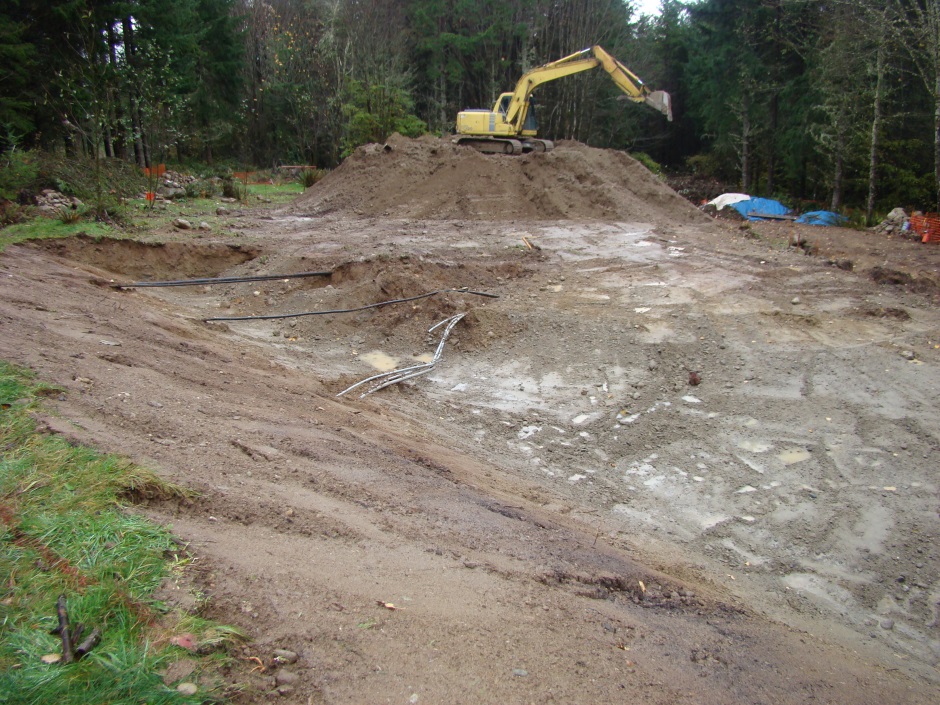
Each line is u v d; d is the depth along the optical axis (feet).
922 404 23.84
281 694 7.41
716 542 18.99
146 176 65.31
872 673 13.62
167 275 38.91
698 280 36.58
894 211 60.59
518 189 60.23
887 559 18.06
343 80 116.67
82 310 23.82
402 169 63.77
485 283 37.29
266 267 39.34
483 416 25.50
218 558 9.59
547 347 30.01
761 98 96.17
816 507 20.03
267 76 132.77
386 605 9.75
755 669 11.89
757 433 23.54
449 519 14.46
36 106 66.08
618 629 11.55
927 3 57.98
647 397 26.20
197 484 11.80
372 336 31.68
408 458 18.84
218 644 7.86
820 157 86.84
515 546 14.03
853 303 32.50
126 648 7.37
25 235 37.70
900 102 69.21
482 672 8.79
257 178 102.83
